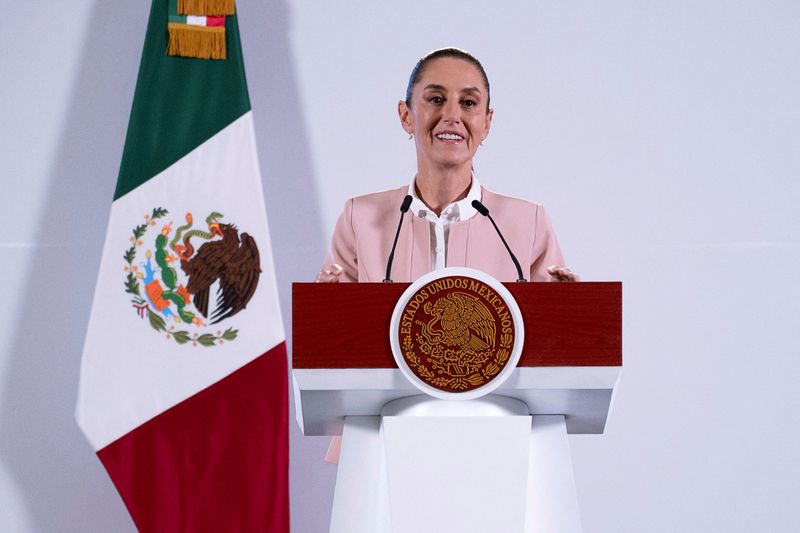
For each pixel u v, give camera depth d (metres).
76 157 10.86
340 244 9.35
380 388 5.45
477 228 9.11
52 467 10.48
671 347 10.56
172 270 9.95
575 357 5.44
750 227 10.71
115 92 10.97
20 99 10.89
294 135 11.00
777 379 10.51
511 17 11.08
